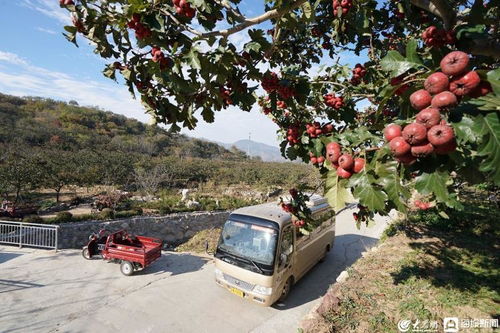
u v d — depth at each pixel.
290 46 4.64
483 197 14.30
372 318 4.89
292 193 4.60
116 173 24.41
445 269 6.60
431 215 10.21
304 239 7.92
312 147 3.23
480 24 1.91
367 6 3.21
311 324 4.89
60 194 22.75
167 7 2.31
